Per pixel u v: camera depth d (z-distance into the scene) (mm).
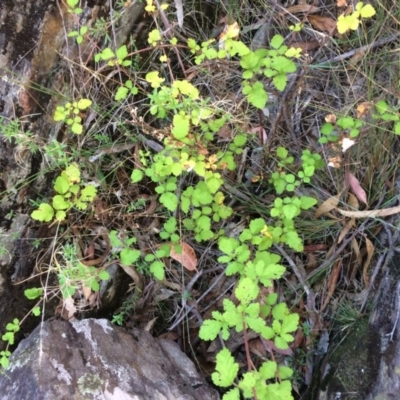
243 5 938
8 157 780
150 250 914
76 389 709
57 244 863
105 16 811
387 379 797
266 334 679
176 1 871
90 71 784
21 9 746
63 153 768
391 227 876
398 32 852
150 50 887
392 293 843
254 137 887
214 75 901
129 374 756
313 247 938
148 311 958
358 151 881
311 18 924
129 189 915
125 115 883
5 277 822
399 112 833
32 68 772
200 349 961
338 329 912
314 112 935
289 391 625
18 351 774
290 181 844
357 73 895
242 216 949
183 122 732
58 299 879
